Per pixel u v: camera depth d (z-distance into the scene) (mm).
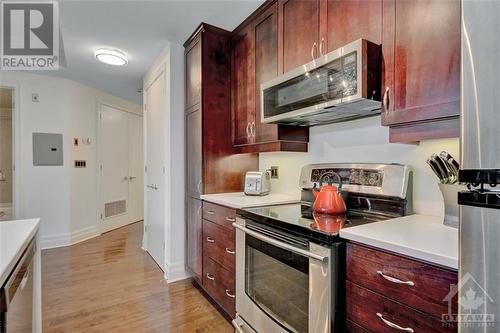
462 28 690
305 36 1717
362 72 1236
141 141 5691
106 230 4723
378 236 1037
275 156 2490
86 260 3305
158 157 3162
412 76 1178
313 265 1193
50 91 3836
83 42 2684
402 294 930
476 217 655
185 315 2113
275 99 1808
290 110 1677
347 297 1125
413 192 1472
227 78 2566
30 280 1349
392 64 1249
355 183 1655
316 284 1179
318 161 2055
